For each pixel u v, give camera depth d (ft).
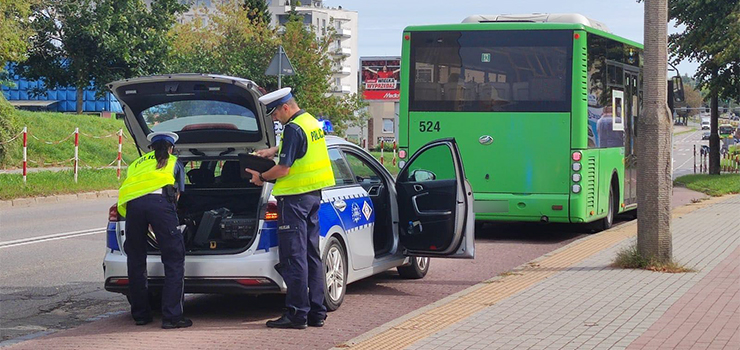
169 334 25.34
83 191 74.95
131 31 129.70
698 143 295.89
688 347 21.35
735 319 24.64
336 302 28.12
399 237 32.14
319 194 25.91
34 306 30.07
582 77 45.83
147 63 131.85
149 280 26.96
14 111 98.43
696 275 32.48
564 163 46.01
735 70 115.44
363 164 32.19
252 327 26.23
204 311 28.96
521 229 54.44
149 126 29.37
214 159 29.07
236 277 26.05
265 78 123.85
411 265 34.60
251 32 167.73
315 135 25.61
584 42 45.85
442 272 37.14
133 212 25.66
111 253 27.30
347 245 28.86
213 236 27.63
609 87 51.13
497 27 46.70
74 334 25.62
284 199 25.32
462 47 47.21
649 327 23.76
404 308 29.25
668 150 33.99
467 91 47.19
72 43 127.54
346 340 24.41
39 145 100.53
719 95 116.88
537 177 46.39
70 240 45.91
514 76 46.57
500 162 46.83
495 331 23.65
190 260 26.37
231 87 27.25
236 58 124.57
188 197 29.86
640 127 34.09
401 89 48.16
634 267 34.19
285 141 25.14
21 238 46.57
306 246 25.70
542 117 46.16
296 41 166.30
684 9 115.44
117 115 176.35
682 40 117.29
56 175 81.61
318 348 23.49
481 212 47.06
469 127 47.14
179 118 28.91
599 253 38.91
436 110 47.60
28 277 35.29
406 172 32.22
